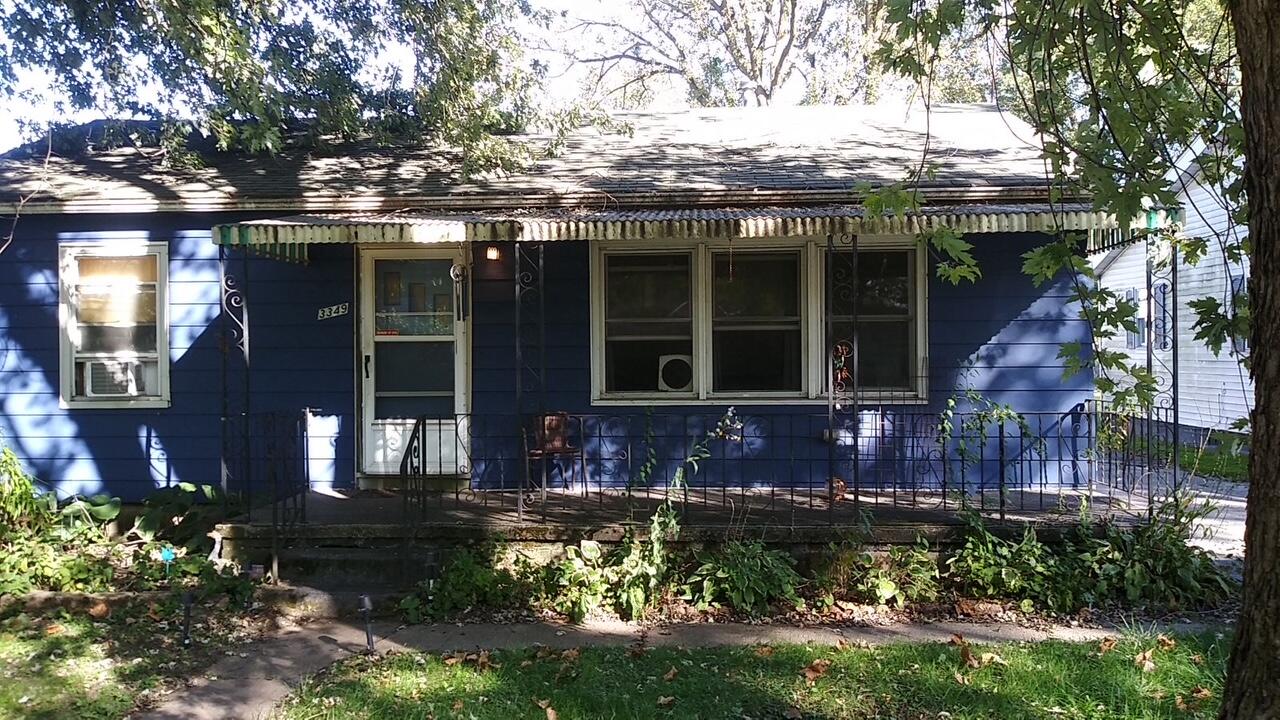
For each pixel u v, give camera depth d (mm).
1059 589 6199
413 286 8586
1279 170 2566
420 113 9195
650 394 8406
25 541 7023
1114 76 4250
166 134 8484
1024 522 6711
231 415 7391
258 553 6891
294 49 8680
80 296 8500
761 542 6426
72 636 5762
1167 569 6285
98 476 8461
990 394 8266
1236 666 2750
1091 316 4230
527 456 7629
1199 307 3783
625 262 8477
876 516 7000
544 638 5742
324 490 8438
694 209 8102
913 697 4637
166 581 6691
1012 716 4379
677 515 6926
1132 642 5379
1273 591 2631
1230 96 4203
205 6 6559
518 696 4723
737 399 8359
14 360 8445
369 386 8539
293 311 8484
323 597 6270
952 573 6508
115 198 8172
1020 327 8234
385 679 5004
